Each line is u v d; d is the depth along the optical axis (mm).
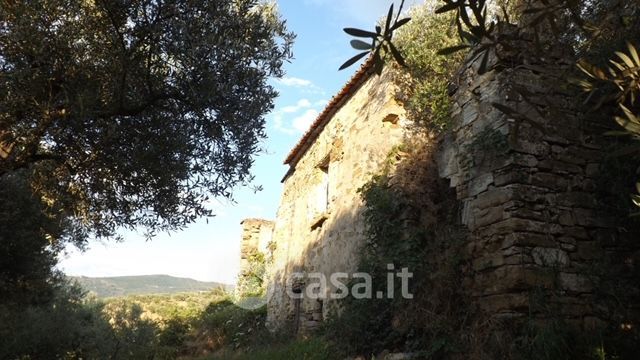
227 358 10258
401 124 8586
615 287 4996
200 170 5523
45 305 10242
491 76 5832
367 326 6844
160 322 17328
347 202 9664
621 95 2514
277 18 5766
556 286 5027
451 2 2008
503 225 5312
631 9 4270
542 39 5305
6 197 6344
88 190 5523
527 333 4703
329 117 11734
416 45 8562
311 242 11266
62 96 4594
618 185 5199
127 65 4727
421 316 5898
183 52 4879
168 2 4871
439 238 6297
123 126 5121
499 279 5188
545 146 5512
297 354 7816
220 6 5156
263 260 18141
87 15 4871
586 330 4797
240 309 15914
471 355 5051
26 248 7191
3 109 4324
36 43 4371
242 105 5266
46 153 4863
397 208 7426
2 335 9625
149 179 5355
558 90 5609
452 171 6602
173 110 5340
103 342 11773
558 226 5312
